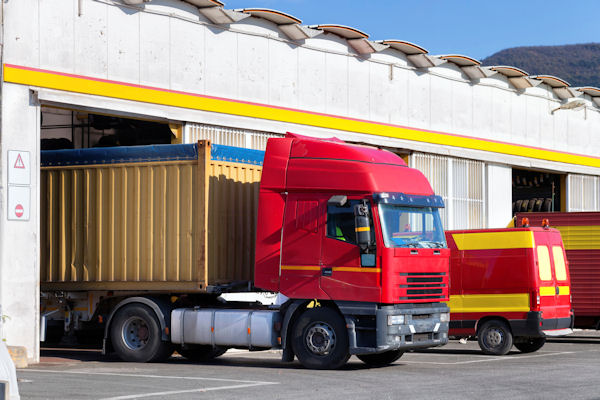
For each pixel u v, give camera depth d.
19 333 16.83
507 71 29.58
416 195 15.43
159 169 16.64
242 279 16.86
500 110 29.95
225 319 15.87
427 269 15.38
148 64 19.70
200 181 16.11
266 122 22.17
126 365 16.06
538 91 31.67
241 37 21.72
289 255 15.29
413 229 15.28
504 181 30.25
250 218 17.16
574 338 24.19
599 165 34.84
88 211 17.38
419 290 15.20
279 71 22.62
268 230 15.50
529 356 17.91
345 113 24.41
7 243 16.78
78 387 12.21
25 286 16.97
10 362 7.29
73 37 18.33
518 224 22.28
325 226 15.05
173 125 20.44
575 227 21.80
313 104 23.50
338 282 14.88
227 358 18.00
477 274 18.66
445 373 14.21
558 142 32.62
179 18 20.33
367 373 14.27
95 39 18.72
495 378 13.34
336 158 15.12
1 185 16.72
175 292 16.58
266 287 15.47
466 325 18.70
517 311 18.19
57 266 17.64
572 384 12.52
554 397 11.14
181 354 17.56
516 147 30.55
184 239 16.25
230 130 21.47
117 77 19.11
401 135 26.05
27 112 17.38
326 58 23.91
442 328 15.73
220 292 16.25
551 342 22.75
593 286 21.58
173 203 16.41
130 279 16.78
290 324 15.52
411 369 15.03
